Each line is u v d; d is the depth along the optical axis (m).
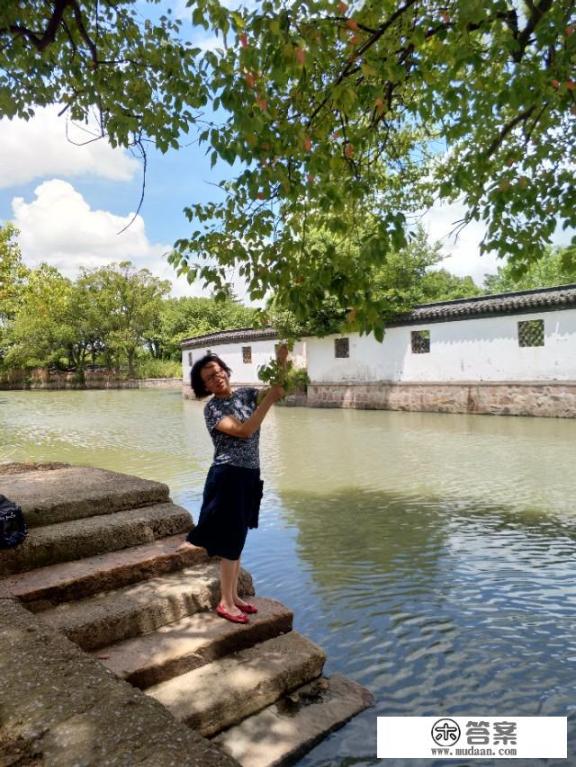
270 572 5.20
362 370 21.33
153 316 46.25
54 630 2.77
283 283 3.45
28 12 5.18
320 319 21.20
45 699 2.18
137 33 5.25
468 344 18.08
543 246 4.75
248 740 2.78
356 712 3.07
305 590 4.79
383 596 4.63
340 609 4.42
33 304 19.47
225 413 3.32
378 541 5.96
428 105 4.02
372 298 3.12
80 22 4.81
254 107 3.22
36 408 25.61
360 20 3.53
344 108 3.57
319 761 2.71
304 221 3.76
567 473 8.73
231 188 3.88
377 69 3.49
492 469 9.27
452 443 12.09
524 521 6.47
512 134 5.68
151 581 3.70
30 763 1.84
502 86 4.33
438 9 3.59
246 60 3.12
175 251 3.89
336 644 3.90
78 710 2.12
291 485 8.67
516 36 3.96
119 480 4.97
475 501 7.38
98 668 2.44
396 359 20.23
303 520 6.78
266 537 6.19
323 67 3.63
